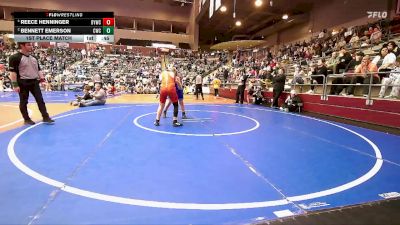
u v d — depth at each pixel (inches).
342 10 920.9
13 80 252.1
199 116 358.6
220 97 803.4
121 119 315.6
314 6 1071.6
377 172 150.6
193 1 1521.9
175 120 282.2
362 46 584.7
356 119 349.4
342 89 396.2
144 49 1411.2
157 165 154.2
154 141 211.5
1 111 357.7
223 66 1216.2
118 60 1252.5
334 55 551.2
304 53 870.4
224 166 155.3
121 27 1702.8
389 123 304.0
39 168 144.6
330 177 141.3
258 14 1195.9
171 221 96.3
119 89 973.2
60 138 213.5
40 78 272.2
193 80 1060.5
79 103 449.1
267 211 104.4
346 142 222.7
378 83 349.1
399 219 97.9
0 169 142.1
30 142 198.7
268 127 287.1
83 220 95.1
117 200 110.4
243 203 110.4
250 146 202.8
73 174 136.9
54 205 105.0
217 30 1679.4
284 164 161.5
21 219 94.5
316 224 94.3
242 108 476.7
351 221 96.2
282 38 1354.6
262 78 655.8
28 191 116.6
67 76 997.8
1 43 1178.0
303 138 235.9
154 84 977.5
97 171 141.9
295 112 440.1
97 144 197.3
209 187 125.2
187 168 150.4
